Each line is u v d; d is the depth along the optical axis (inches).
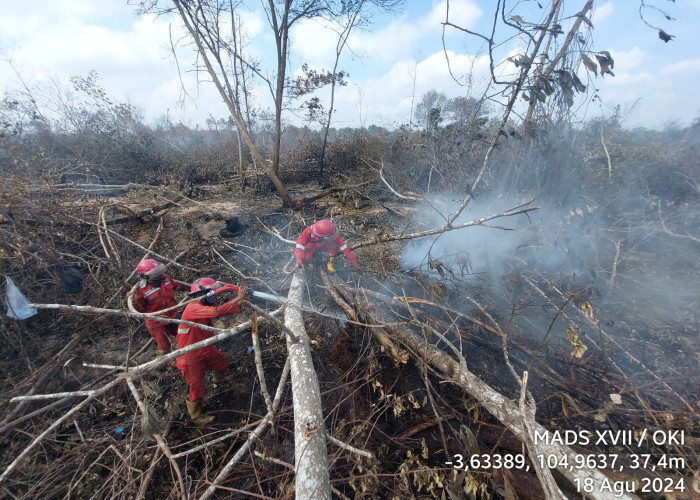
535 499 80.4
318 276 167.8
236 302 93.5
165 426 111.1
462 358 103.1
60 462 100.7
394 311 134.7
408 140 324.5
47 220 183.3
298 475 73.5
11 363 129.4
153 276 120.9
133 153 360.8
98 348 141.6
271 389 126.3
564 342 132.6
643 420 99.8
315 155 448.8
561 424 102.0
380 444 102.3
